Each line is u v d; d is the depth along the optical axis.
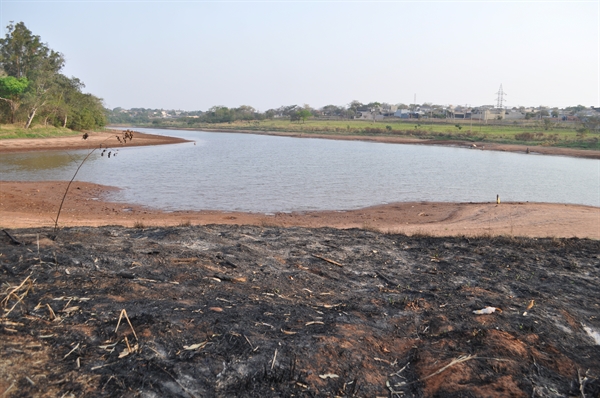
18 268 5.66
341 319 5.36
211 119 160.75
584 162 45.31
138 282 5.74
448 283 7.21
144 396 3.60
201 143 70.06
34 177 26.89
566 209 19.55
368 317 5.53
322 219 17.34
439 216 18.25
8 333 4.09
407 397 4.07
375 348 4.77
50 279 5.45
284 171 33.78
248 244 8.62
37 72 59.06
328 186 26.83
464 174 34.34
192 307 5.07
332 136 86.62
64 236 7.53
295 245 8.99
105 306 4.86
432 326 5.43
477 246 9.86
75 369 3.77
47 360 3.84
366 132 91.19
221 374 3.97
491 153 54.84
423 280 7.30
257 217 17.52
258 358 4.24
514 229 14.76
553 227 15.22
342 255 8.51
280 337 4.68
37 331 4.21
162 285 5.74
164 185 25.69
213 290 5.83
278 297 5.90
